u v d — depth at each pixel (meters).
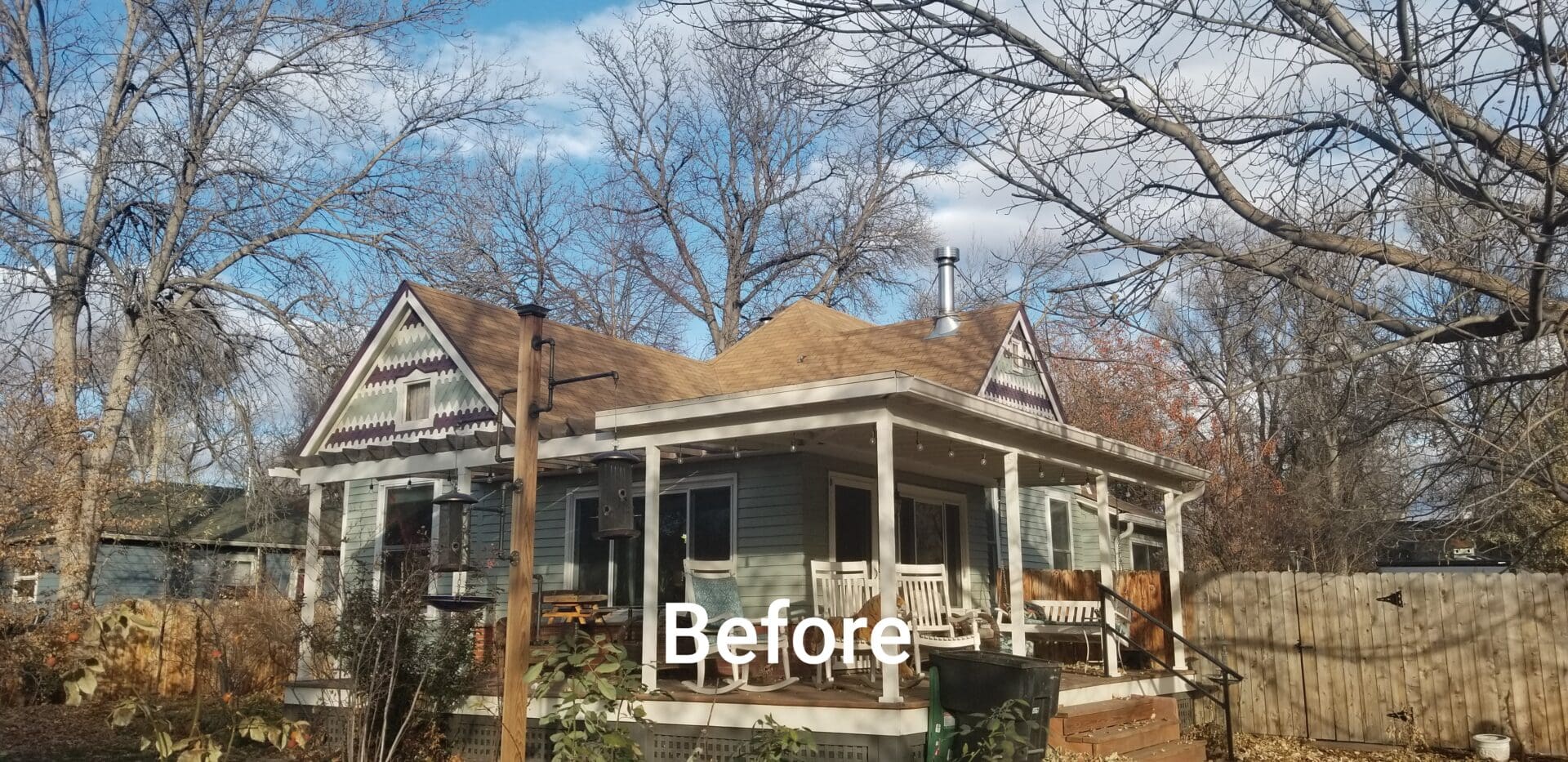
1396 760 13.12
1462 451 9.58
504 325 16.95
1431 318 8.73
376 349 16.77
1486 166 7.29
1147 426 27.06
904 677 11.95
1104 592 13.85
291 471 14.95
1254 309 9.31
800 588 13.43
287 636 15.55
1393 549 25.56
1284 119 8.36
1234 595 15.29
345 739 11.51
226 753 8.14
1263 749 13.87
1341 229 8.34
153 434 25.39
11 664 16.02
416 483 16.97
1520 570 15.59
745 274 37.06
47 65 22.53
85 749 13.38
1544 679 13.16
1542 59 6.67
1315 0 8.08
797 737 8.57
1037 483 17.17
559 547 15.70
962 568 16.56
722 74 33.56
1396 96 7.83
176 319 21.72
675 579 14.62
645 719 9.73
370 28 23.92
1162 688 14.18
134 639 18.56
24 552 16.28
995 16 8.90
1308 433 14.52
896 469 15.31
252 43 23.11
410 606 11.22
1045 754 9.62
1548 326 7.66
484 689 11.83
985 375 15.96
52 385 19.91
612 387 16.14
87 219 22.16
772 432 10.70
